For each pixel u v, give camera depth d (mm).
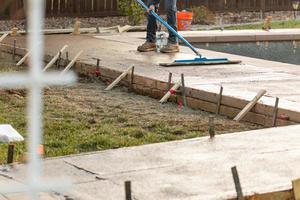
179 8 26359
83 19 24547
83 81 12516
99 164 5512
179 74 11617
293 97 9281
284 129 6973
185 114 9453
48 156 6629
